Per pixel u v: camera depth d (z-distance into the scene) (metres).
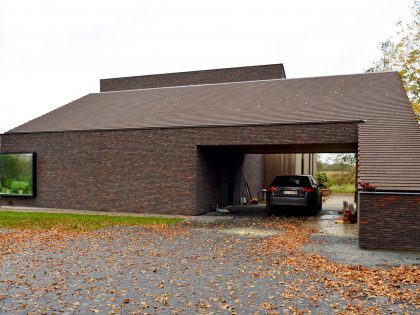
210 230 10.41
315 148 16.02
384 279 5.76
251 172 22.05
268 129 13.03
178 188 13.89
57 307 4.70
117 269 6.40
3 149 16.88
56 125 16.70
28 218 12.69
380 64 23.98
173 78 24.06
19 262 6.90
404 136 10.76
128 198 14.58
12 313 4.51
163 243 8.56
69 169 15.59
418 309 4.57
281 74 22.09
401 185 8.33
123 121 15.76
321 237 9.41
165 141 14.10
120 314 4.47
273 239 9.09
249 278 5.86
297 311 4.51
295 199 13.51
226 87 19.17
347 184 33.38
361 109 13.27
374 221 7.96
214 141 13.53
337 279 5.79
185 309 4.61
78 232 10.00
